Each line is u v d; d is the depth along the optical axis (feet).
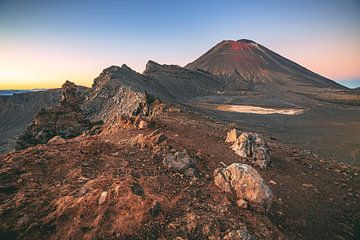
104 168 42.68
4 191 35.27
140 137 58.59
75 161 43.70
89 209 29.63
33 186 36.27
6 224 28.76
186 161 46.88
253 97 534.37
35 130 155.33
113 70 441.68
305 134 225.76
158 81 628.28
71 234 27.04
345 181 60.18
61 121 159.84
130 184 33.60
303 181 56.08
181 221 29.94
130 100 250.37
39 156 44.42
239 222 31.45
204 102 475.72
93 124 170.60
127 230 27.71
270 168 60.18
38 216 29.76
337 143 192.65
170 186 39.24
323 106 422.41
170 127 81.56
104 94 321.32
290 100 499.51
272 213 39.09
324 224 40.42
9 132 524.11
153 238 27.43
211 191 39.17
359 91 589.73
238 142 66.13
